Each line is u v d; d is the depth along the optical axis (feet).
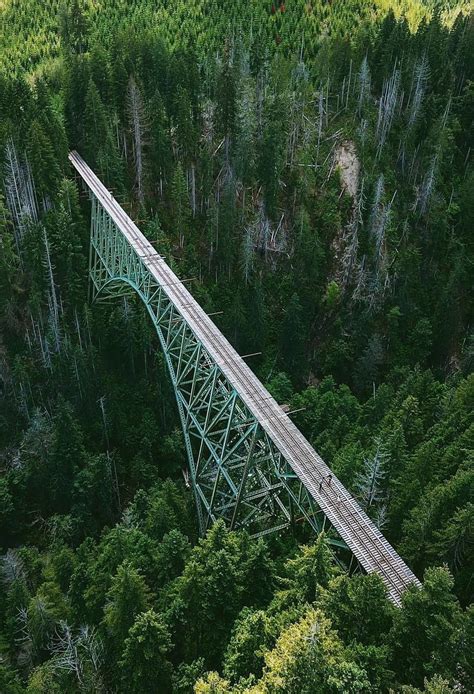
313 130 321.93
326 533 139.44
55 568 169.99
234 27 366.43
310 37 389.39
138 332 254.88
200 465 217.56
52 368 245.65
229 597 122.62
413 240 303.27
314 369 285.64
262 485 177.27
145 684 118.01
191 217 296.10
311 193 309.83
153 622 115.44
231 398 171.01
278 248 296.92
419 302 290.35
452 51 355.77
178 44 373.40
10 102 281.13
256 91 312.71
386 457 167.22
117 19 395.55
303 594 112.57
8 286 244.42
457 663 89.86
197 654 124.47
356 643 97.19
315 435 228.22
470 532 128.57
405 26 346.33
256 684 94.94
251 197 301.43
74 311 254.06
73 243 254.47
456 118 318.65
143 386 252.42
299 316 282.77
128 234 221.05
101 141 279.69
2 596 171.63
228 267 285.43
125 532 167.63
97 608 146.92
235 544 134.92
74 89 289.12
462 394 192.24
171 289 199.93
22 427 240.12
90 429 235.40
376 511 156.46
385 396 224.33
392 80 319.88
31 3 410.31
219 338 181.98
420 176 314.96
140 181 290.76
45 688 127.65
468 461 150.92
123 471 230.07
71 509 209.56
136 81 299.99
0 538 210.79
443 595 94.99
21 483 217.15
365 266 291.38
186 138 288.71
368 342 276.00
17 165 250.78
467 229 305.12
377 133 322.34
